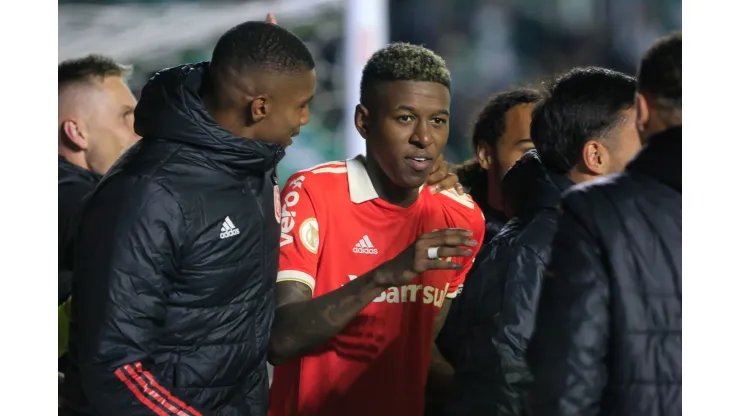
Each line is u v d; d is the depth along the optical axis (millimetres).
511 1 42906
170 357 7395
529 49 42844
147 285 6996
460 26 42156
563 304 6004
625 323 5883
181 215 7117
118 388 6965
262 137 7457
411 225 8992
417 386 9141
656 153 6109
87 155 10711
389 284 7789
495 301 7406
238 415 7773
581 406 5895
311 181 8789
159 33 22859
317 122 25828
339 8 24562
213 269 7355
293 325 8102
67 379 7582
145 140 7449
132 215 6957
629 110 7582
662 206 5992
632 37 41906
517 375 7223
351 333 8781
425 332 9109
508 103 10070
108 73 10859
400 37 42125
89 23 22984
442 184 9281
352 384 8883
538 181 7844
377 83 8484
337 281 8820
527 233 7578
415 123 8414
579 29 42438
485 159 10328
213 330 7496
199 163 7270
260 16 23953
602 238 5957
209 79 7504
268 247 7848
